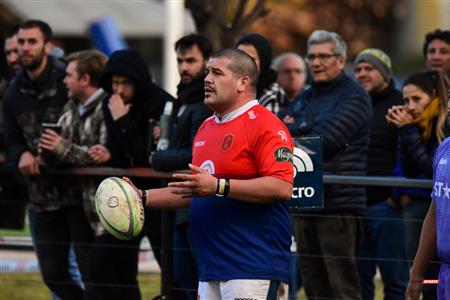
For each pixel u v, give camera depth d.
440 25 62.25
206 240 14.12
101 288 18.33
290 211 17.36
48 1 47.25
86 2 47.75
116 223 13.88
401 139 17.00
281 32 55.38
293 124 17.94
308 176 15.91
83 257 19.06
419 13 62.28
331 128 17.28
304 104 18.28
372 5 60.38
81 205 19.09
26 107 19.73
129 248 18.36
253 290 13.79
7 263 21.58
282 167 13.62
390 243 17.50
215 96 13.90
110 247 18.20
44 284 21.59
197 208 14.18
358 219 17.22
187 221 17.09
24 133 19.81
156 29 47.97
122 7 48.22
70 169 18.52
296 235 17.61
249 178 13.84
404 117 17.00
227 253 13.92
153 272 20.98
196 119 17.14
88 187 18.64
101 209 13.96
